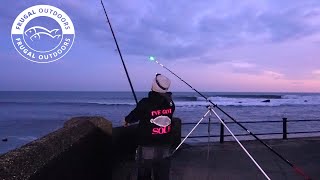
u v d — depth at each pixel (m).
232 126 40.66
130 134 8.65
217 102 97.19
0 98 175.38
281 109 82.00
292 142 11.90
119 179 6.88
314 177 7.27
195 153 9.72
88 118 6.32
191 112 69.44
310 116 64.06
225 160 8.80
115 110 83.69
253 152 9.98
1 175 2.70
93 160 5.75
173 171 7.58
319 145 11.27
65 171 4.10
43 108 96.88
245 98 118.19
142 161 4.95
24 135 47.56
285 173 7.55
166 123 5.00
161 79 4.99
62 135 4.45
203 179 6.99
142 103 4.95
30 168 3.11
